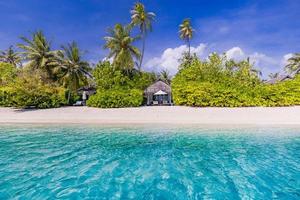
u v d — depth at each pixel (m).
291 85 25.50
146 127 17.64
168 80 57.03
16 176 7.16
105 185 6.45
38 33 38.69
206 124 18.64
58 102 29.92
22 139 13.48
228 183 6.58
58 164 8.51
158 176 7.23
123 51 36.06
